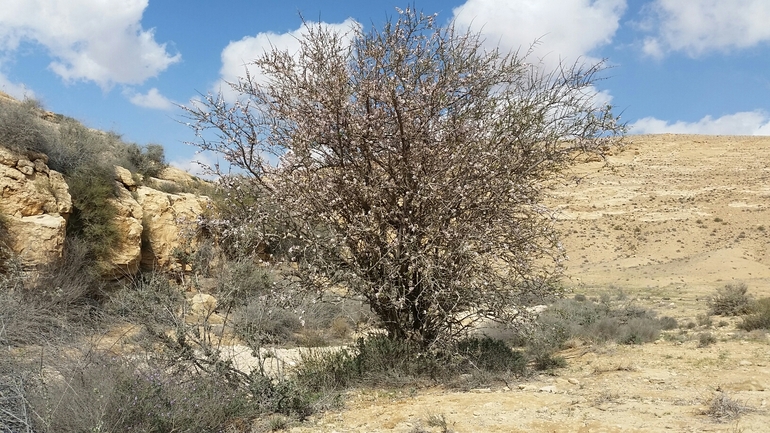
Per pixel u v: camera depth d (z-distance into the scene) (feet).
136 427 16.31
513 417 18.72
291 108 25.17
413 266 24.17
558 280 26.23
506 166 24.56
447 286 24.09
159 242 56.90
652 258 174.60
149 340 20.57
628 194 232.53
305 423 19.74
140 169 77.97
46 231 41.73
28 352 19.19
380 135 24.20
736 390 22.40
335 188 24.99
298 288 24.40
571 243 194.59
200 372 21.07
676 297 96.12
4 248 39.19
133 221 51.31
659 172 253.03
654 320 52.65
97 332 22.72
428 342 25.94
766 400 20.07
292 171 24.91
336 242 24.12
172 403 17.39
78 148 52.90
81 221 47.91
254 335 22.75
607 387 23.75
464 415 19.16
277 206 24.53
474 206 24.61
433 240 24.07
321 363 26.20
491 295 24.56
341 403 22.04
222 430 18.89
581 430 17.04
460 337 27.89
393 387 24.41
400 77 24.64
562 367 29.19
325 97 24.29
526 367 28.04
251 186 25.62
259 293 24.81
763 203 205.98
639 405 20.11
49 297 31.24
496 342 29.22
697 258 162.40
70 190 48.42
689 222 198.80
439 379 25.04
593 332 39.86
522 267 24.57
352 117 24.34
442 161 24.53
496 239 24.35
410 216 24.36
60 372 17.81
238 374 22.20
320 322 41.78
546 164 26.11
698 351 33.19
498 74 26.08
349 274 23.91
